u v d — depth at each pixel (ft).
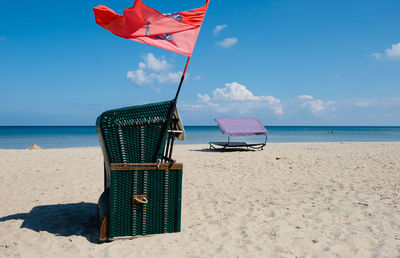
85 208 16.01
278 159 35.22
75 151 47.16
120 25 10.82
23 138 132.98
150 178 11.68
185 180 23.15
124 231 11.50
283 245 10.71
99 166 30.01
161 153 12.12
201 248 10.58
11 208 15.92
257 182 22.25
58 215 14.70
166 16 10.98
